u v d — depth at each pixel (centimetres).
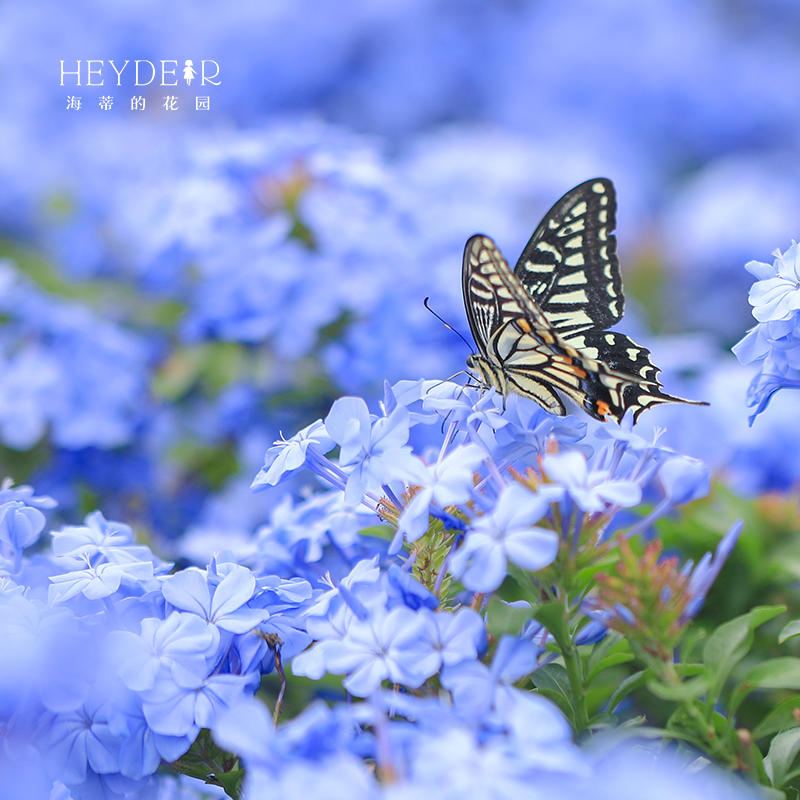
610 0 253
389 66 244
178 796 92
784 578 100
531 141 228
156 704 87
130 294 137
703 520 101
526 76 246
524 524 85
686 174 236
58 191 162
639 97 241
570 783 81
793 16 258
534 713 83
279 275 109
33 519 93
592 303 100
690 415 113
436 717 83
